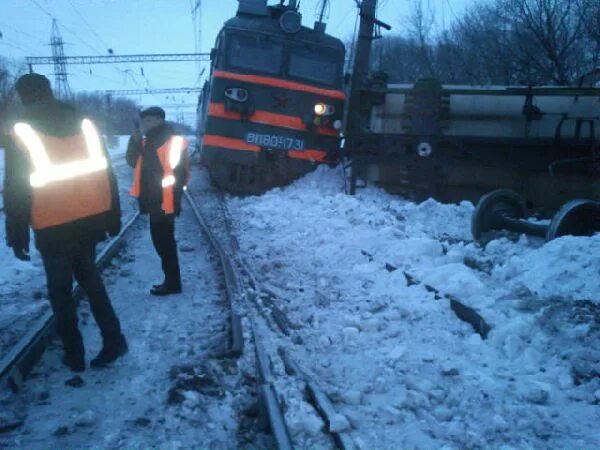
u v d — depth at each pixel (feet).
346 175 43.80
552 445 11.14
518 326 15.57
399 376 14.05
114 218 15.83
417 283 20.17
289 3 46.55
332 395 12.94
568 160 35.27
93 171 14.85
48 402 13.43
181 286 21.85
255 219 36.73
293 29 44.14
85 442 11.82
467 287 18.75
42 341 16.10
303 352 15.67
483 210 27.58
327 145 44.47
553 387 13.14
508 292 18.34
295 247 28.32
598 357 13.99
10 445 11.67
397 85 46.34
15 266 25.29
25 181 13.76
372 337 16.62
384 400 12.94
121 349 15.60
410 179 39.83
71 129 14.60
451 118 39.70
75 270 15.29
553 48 58.70
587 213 22.79
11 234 14.01
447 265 20.47
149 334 17.52
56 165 14.19
